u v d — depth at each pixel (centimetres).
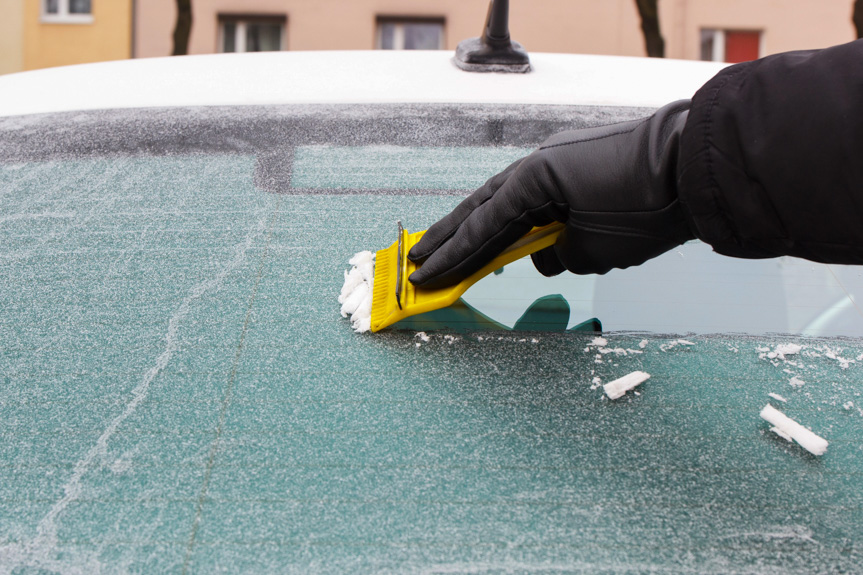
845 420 90
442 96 147
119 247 114
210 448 83
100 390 90
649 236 91
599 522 76
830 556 74
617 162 89
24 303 103
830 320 106
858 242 73
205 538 74
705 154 77
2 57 1595
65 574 71
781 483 81
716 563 73
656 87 153
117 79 157
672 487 80
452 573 71
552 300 111
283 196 126
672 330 104
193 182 128
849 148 70
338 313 105
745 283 113
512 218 98
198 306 104
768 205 76
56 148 133
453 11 1606
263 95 149
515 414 89
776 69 76
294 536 74
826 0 1485
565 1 1556
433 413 89
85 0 1585
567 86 153
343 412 88
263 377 93
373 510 77
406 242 117
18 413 87
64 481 79
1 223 118
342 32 1619
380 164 133
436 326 104
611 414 90
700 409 91
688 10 1512
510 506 78
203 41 1609
